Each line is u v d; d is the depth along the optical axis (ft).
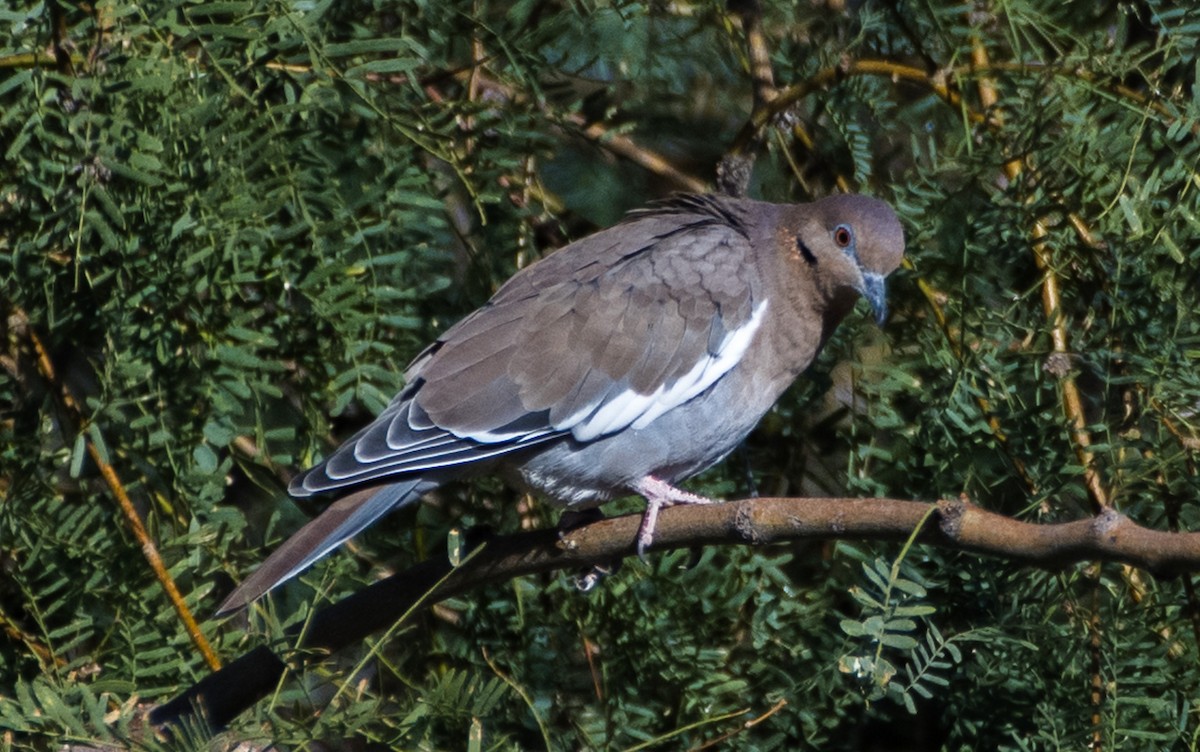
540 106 31.12
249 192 26.32
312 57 26.22
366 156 28.60
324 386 28.66
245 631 28.09
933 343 29.35
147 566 27.94
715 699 29.04
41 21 26.37
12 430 28.89
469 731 24.99
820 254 30.32
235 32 25.98
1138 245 26.86
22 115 26.40
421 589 25.82
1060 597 27.20
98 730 22.53
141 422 26.73
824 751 29.50
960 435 27.86
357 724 22.54
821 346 31.40
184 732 23.06
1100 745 26.27
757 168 36.76
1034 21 29.19
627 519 25.50
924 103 32.04
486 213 31.30
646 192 37.86
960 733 28.02
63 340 29.37
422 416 28.14
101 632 29.60
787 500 23.79
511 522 31.65
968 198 29.17
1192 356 26.61
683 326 29.96
